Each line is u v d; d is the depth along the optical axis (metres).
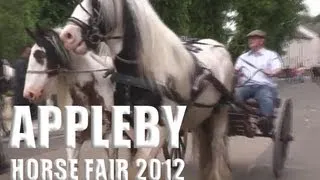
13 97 11.27
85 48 5.92
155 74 5.96
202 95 6.80
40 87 6.29
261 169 9.98
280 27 36.19
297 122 17.61
